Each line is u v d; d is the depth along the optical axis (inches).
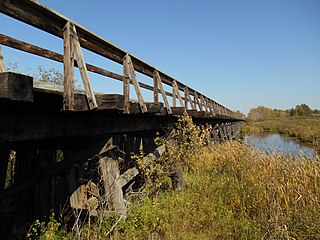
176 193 238.1
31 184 149.8
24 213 180.1
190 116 283.4
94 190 162.9
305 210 165.3
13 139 92.7
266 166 257.6
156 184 207.8
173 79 265.0
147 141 281.4
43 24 96.7
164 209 197.5
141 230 165.6
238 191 224.1
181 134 252.7
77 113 119.9
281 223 156.4
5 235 179.8
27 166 183.3
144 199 195.8
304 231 147.1
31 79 75.1
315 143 350.9
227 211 195.9
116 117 163.8
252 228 165.3
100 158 155.1
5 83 67.2
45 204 182.9
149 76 207.0
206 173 324.5
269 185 204.7
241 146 378.3
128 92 152.6
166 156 234.1
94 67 131.6
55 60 104.0
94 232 152.3
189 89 330.6
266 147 336.8
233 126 979.9
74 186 159.3
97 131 142.8
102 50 135.4
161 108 191.6
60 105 101.0
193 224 180.9
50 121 110.1
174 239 159.5
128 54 159.6
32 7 91.7
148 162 216.1
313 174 209.0
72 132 123.6
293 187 197.8
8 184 256.5
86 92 110.4
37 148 167.0
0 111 88.4
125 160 254.1
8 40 83.6
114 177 159.3
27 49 90.6
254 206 190.5
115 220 156.2
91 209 160.4
